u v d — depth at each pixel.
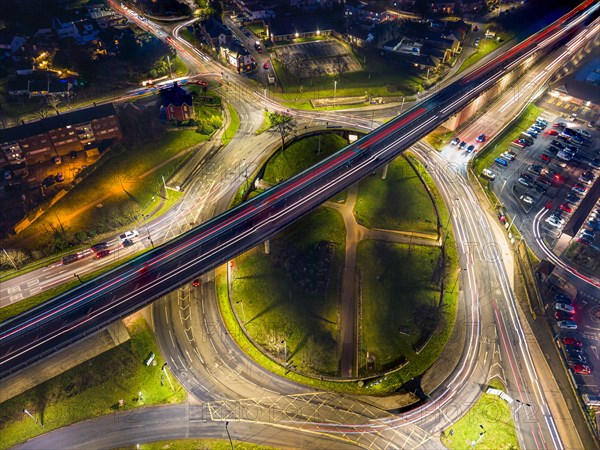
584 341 93.00
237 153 146.38
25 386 83.12
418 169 139.50
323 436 77.31
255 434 77.62
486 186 133.00
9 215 118.00
